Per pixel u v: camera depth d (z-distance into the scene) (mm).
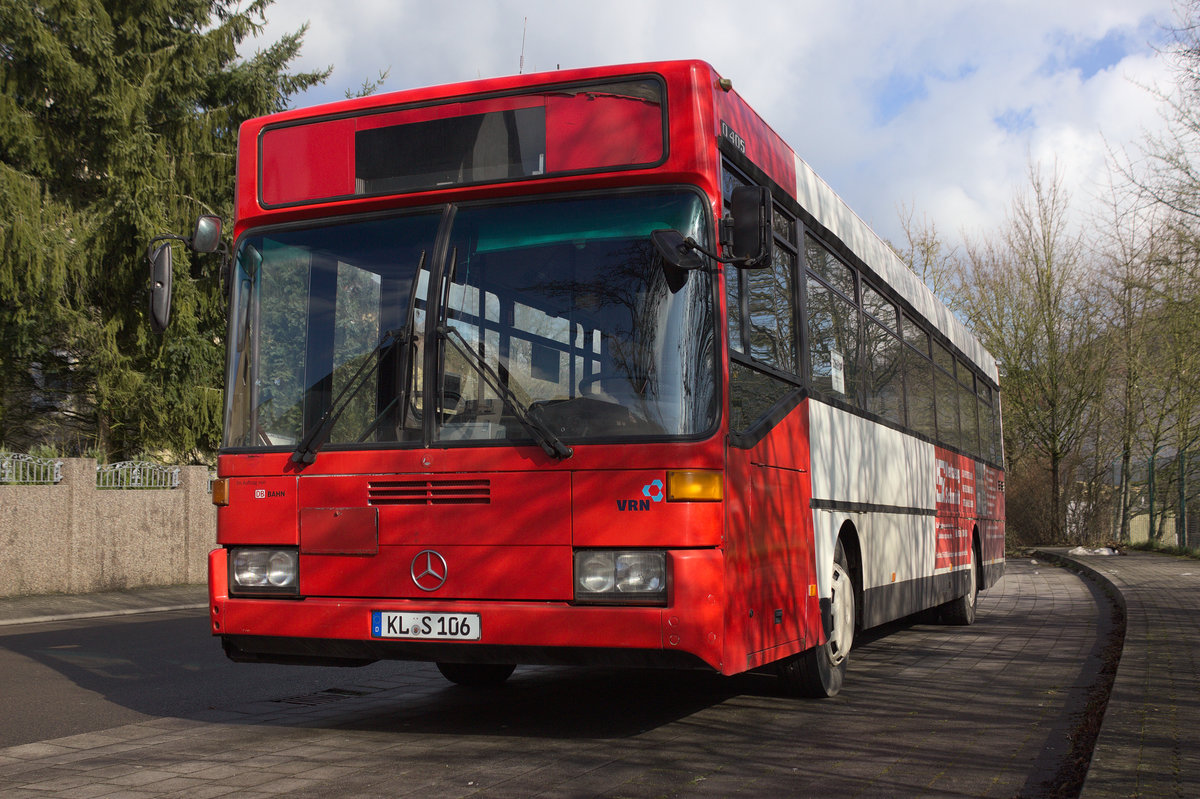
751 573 6031
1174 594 15961
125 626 14078
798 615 6875
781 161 7398
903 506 10258
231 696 8312
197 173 23828
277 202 6625
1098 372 36906
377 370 6152
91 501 18500
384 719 7125
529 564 5672
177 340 22812
